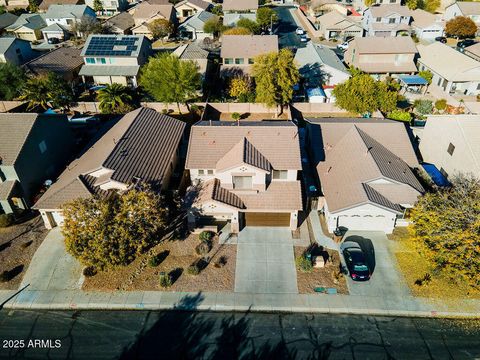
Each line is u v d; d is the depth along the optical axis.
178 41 86.31
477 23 85.69
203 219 35.41
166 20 85.31
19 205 36.50
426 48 68.81
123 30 88.06
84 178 34.53
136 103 56.84
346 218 33.72
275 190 34.41
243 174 33.41
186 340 26.08
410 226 31.20
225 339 26.11
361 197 32.44
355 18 96.50
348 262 30.59
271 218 34.59
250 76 60.72
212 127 36.81
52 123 39.94
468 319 27.27
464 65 59.31
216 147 35.72
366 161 35.72
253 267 31.11
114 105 52.22
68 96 54.66
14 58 68.56
